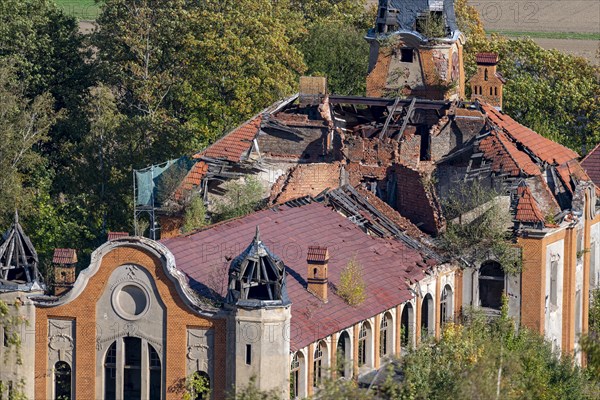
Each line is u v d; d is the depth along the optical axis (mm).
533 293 147000
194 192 152375
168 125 199250
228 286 118312
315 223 141250
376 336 131500
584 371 138625
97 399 122250
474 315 145000
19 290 123000
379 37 166250
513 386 115562
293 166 153375
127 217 186625
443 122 154375
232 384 115250
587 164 173625
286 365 117312
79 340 122062
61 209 185875
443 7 166875
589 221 159500
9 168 187125
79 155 199750
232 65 198625
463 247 147125
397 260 140875
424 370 118500
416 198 150500
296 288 127375
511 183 149875
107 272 120875
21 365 123312
